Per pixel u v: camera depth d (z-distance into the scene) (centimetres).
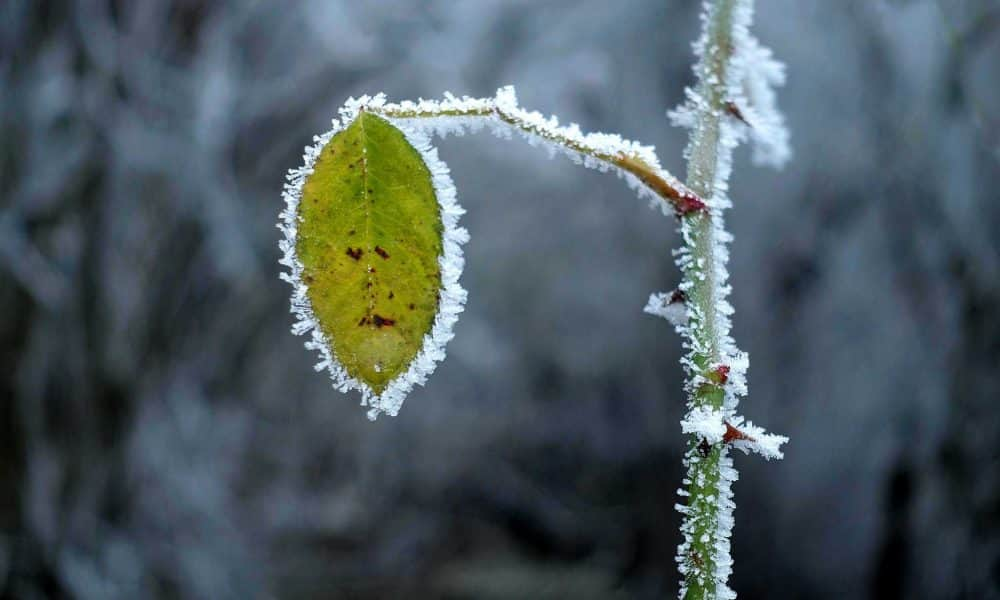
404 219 24
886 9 82
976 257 92
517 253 159
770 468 121
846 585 110
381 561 141
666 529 148
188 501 87
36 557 72
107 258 75
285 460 125
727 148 26
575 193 156
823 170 112
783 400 121
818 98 111
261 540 119
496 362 159
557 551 153
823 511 114
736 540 124
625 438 154
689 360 25
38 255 71
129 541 78
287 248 24
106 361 76
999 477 93
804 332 118
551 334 157
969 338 94
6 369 71
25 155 70
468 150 154
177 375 86
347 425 135
